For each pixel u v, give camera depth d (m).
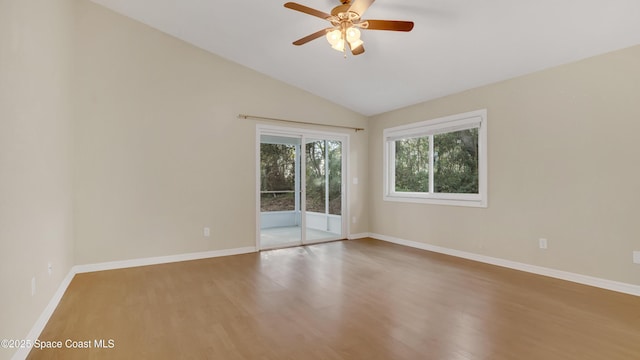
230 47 4.56
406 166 5.66
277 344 2.23
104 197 4.04
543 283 3.47
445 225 4.88
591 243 3.37
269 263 4.38
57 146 3.08
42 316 2.51
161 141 4.39
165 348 2.18
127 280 3.63
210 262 4.43
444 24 3.26
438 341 2.27
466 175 4.64
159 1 3.76
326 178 5.87
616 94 3.18
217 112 4.80
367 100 5.51
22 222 2.14
